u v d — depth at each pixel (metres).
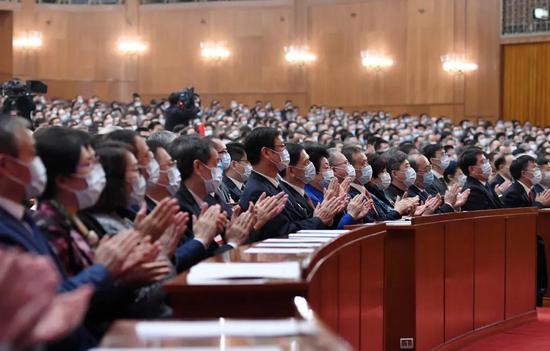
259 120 26.50
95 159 4.50
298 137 18.30
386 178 10.01
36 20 37.81
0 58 37.31
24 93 12.88
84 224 4.84
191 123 18.05
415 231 8.28
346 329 6.04
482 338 9.87
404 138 24.33
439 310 8.88
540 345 9.56
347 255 6.12
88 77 38.22
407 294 8.29
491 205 11.90
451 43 33.84
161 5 38.00
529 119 33.25
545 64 32.91
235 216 6.32
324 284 5.20
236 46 37.22
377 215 9.12
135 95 32.00
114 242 3.99
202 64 37.59
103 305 4.36
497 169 14.73
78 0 38.16
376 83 35.22
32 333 2.34
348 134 20.27
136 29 38.16
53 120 21.06
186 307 4.05
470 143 23.66
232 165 9.45
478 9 33.66
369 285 6.90
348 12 35.72
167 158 6.14
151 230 4.80
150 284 4.42
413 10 34.53
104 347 2.49
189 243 5.40
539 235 12.47
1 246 3.61
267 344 2.49
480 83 33.69
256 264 4.59
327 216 7.43
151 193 6.19
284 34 36.66
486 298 9.99
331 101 36.00
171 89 37.91
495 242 10.20
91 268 3.88
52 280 2.35
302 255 5.01
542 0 32.75
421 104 34.47
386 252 8.30
